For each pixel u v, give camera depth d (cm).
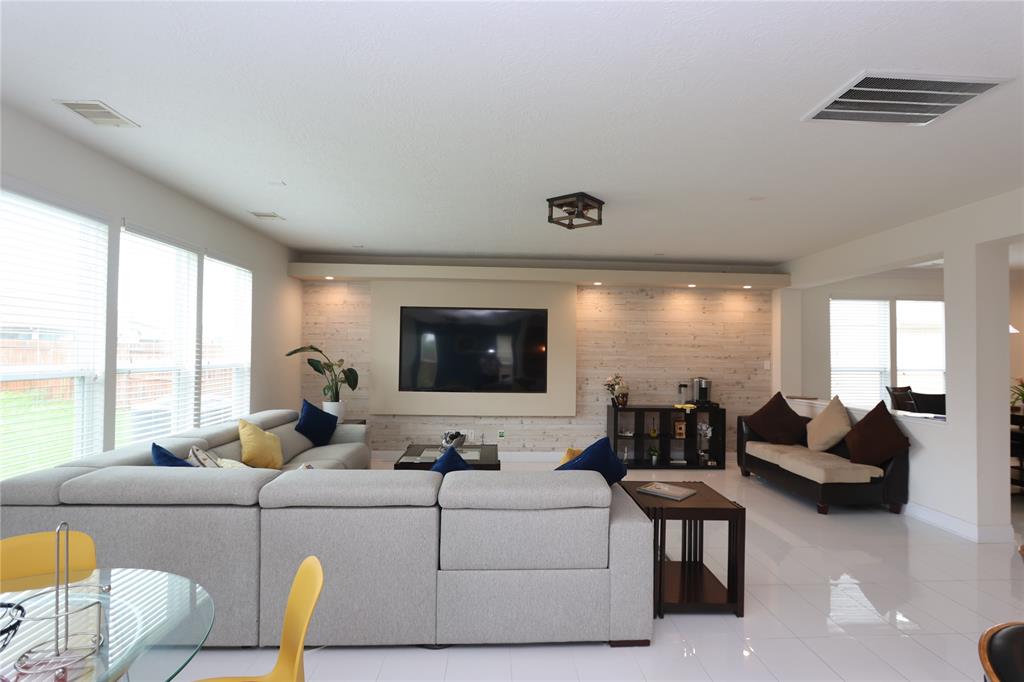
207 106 272
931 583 333
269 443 425
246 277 550
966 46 210
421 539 248
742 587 287
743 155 330
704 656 248
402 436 699
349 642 248
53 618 154
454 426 702
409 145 321
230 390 521
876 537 420
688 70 231
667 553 382
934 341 762
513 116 279
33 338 298
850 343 758
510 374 698
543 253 661
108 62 231
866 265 548
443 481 261
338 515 246
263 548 246
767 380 730
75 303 326
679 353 724
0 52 223
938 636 269
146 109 277
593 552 253
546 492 251
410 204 450
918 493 470
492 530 250
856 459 493
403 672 233
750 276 684
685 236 557
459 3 188
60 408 317
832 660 246
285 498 246
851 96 253
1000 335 420
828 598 311
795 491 517
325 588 246
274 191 417
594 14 193
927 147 313
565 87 248
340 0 187
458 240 593
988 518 414
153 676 129
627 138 306
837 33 203
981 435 415
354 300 704
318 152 334
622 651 252
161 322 414
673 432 697
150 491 243
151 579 182
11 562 182
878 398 754
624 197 420
